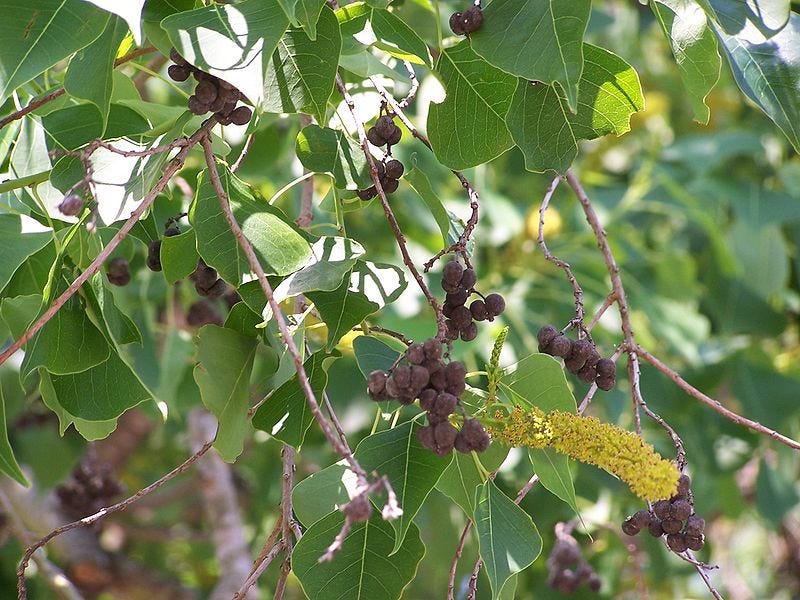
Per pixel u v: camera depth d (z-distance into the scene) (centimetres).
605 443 55
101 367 64
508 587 60
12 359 101
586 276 111
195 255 61
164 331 107
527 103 60
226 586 113
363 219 109
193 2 56
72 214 47
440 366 50
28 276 63
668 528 57
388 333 61
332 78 54
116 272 73
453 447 50
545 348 60
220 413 57
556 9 52
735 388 118
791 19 57
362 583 58
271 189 108
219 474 118
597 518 116
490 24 54
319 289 55
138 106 68
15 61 50
